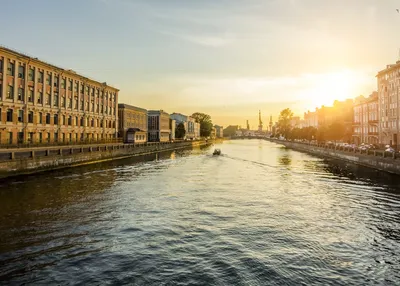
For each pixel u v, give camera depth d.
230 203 23.89
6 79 45.12
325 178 37.75
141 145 78.94
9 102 45.66
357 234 16.98
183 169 47.28
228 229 17.52
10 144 43.69
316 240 15.98
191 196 26.36
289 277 11.99
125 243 15.27
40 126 52.91
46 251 14.20
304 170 46.38
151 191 28.36
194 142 147.00
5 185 29.58
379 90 75.44
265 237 16.33
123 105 91.19
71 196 25.53
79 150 50.16
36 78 51.78
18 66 47.78
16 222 18.36
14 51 46.75
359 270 12.70
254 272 12.34
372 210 22.03
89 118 70.81
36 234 16.39
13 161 34.28
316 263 13.27
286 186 31.95
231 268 12.66
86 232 16.80
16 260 13.23
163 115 128.25
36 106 51.75
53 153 43.50
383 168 42.84
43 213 20.31
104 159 57.88
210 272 12.30
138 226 17.88
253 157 72.81
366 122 85.81
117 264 12.95
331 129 90.12
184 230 17.25
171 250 14.45
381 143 74.00
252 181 35.31
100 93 76.19
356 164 53.94
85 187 29.73
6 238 15.74
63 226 17.75
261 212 21.27
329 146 74.12
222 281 11.62
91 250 14.38
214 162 60.06
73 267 12.64
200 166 52.09
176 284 11.38
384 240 16.09
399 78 64.62
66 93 61.03
